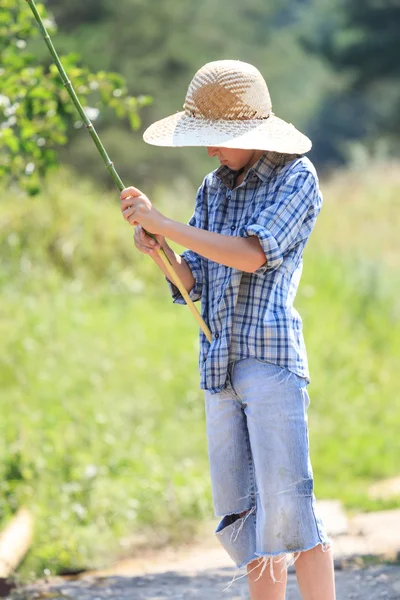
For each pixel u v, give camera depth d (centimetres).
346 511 1677
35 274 2747
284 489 881
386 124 9956
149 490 1647
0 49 1509
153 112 6975
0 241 2866
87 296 2786
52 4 7012
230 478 921
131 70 6994
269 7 9869
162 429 2005
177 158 6806
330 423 2206
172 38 7225
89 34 6925
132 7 7094
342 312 2934
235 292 894
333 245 4078
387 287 3262
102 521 1545
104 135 6562
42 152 1523
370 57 9300
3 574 1216
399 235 4259
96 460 1756
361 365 2552
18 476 1602
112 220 3072
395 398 2389
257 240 873
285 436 881
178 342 2473
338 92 10962
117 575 1335
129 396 2138
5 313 2422
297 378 891
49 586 1279
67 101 1479
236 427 916
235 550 930
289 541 881
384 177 5128
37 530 1442
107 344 2381
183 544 1508
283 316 886
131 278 2931
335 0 9725
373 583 1190
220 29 8112
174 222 877
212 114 895
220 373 895
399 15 9181
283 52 9675
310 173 892
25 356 2206
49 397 2034
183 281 938
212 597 1185
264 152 902
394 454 2050
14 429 1794
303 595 901
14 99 1457
